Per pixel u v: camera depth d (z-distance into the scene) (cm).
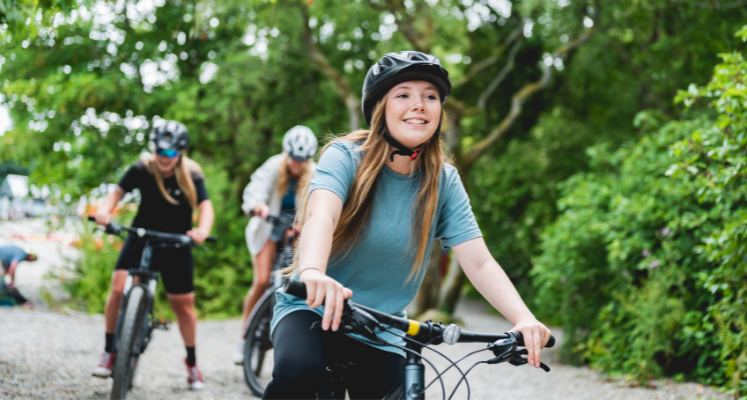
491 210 1514
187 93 1161
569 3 1084
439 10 1075
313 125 1311
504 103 1562
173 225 435
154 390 453
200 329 871
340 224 202
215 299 1074
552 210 1413
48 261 991
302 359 183
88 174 1055
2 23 360
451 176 221
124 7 1000
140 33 1158
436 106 202
